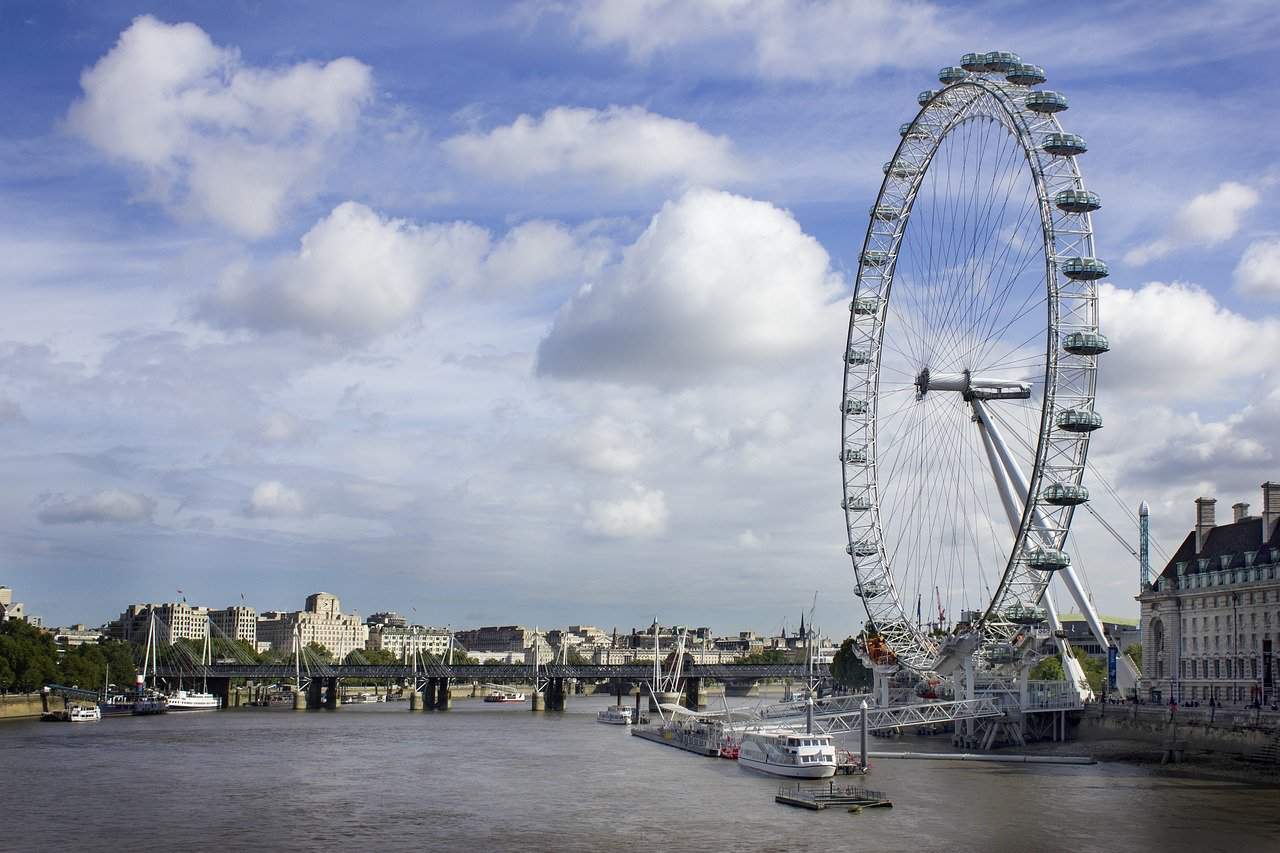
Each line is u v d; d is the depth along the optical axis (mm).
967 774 199250
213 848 144125
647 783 199875
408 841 147750
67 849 143750
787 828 153500
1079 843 141375
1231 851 137125
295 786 196500
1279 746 188750
